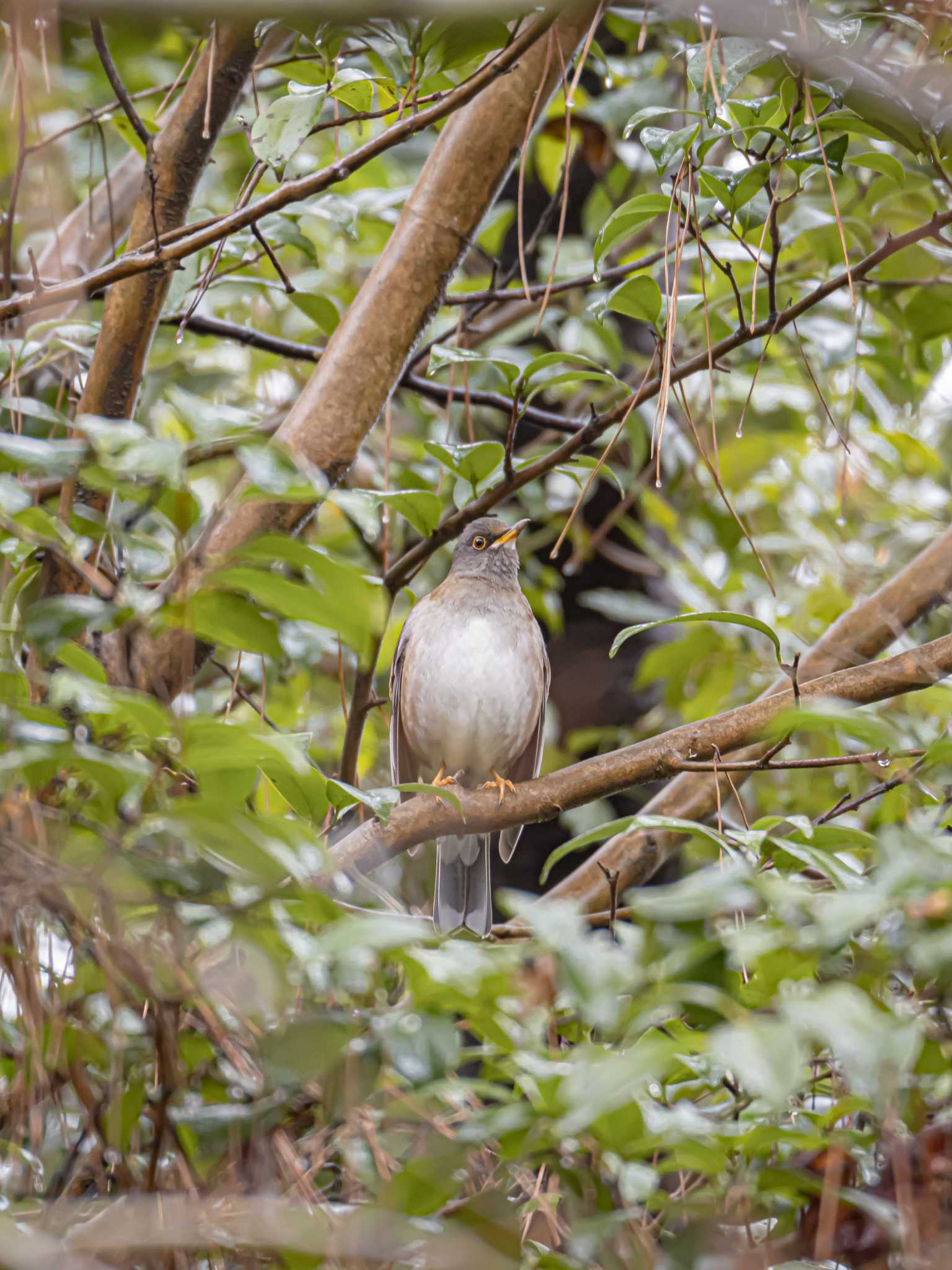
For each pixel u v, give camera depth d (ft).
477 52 20.89
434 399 32.50
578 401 38.55
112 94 37.14
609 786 23.32
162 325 31.94
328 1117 16.89
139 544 17.70
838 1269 17.57
